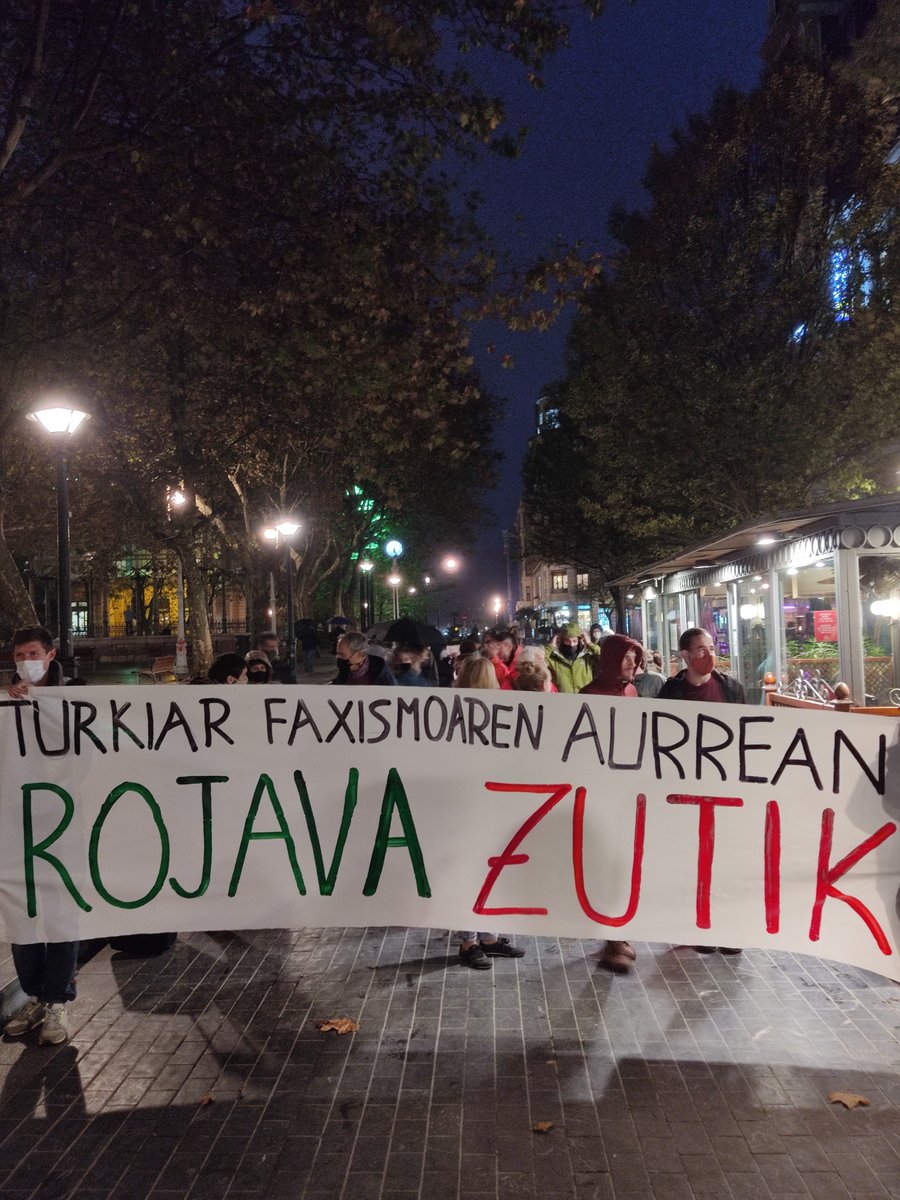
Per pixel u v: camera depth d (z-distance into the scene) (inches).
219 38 414.0
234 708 177.2
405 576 2463.1
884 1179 126.8
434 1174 129.5
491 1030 174.2
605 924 173.5
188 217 446.9
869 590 460.8
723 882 171.2
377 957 216.7
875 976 198.1
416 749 176.7
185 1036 174.2
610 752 173.8
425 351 496.1
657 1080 154.1
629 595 1187.9
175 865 175.8
